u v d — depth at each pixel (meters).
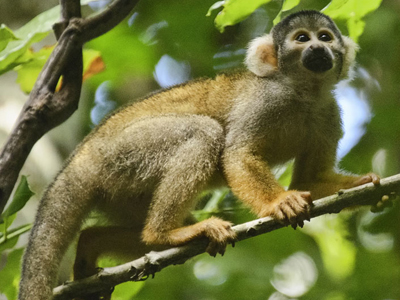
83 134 17.53
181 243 9.78
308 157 11.93
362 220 16.69
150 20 18.73
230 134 11.21
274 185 10.51
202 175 10.52
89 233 10.70
